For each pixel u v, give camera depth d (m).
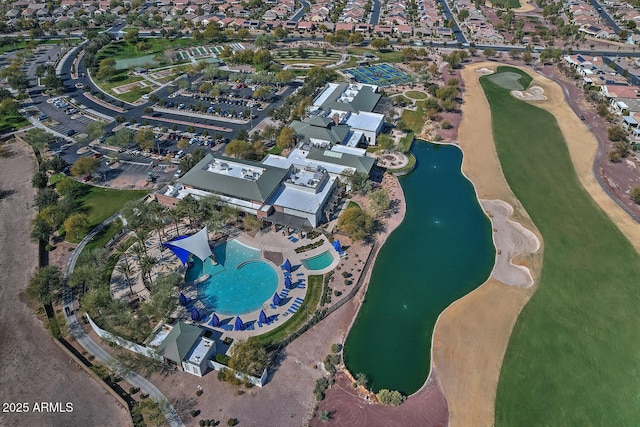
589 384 112.06
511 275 145.75
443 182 194.88
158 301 120.50
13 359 115.06
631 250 156.00
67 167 190.62
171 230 159.38
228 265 145.88
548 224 168.25
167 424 101.12
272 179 169.12
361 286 140.12
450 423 103.50
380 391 108.00
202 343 115.12
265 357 112.06
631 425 103.62
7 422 100.69
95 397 106.94
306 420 102.94
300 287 137.75
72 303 130.88
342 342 121.62
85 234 156.62
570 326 127.38
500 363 117.00
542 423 103.69
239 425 101.44
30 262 145.25
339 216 167.12
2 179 186.75
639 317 130.50
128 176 187.88
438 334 124.94
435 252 155.75
